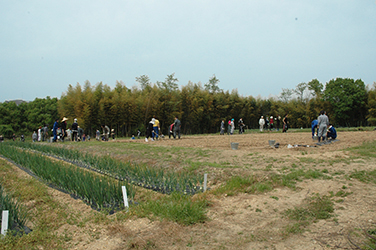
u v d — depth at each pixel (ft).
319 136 51.57
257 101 207.72
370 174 24.20
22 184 28.76
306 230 16.28
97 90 135.64
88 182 24.39
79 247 15.79
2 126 162.30
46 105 179.52
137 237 16.42
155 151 43.47
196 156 37.68
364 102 166.30
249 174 27.84
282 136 78.07
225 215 19.31
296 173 26.21
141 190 27.27
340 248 13.98
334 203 19.58
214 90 194.90
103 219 19.47
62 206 23.04
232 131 103.86
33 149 55.98
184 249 14.93
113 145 54.19
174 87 171.32
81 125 123.24
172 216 18.75
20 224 18.63
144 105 142.72
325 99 181.37
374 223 16.08
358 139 53.67
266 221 17.94
